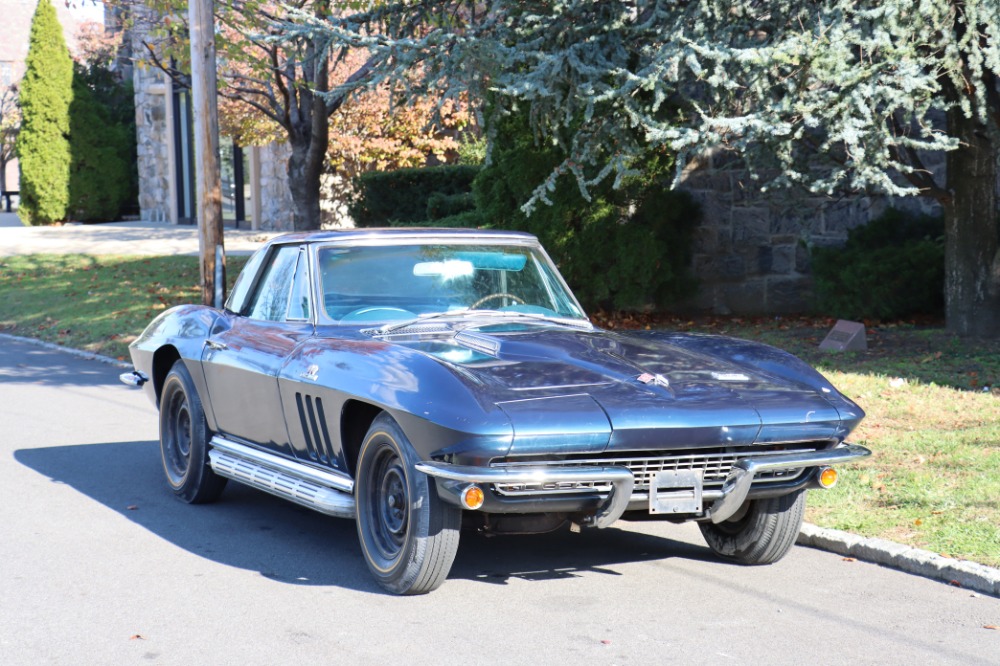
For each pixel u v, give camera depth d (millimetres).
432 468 4578
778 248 15242
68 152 33625
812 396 5090
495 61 9656
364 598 5062
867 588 5270
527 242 6578
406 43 9602
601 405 4641
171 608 4930
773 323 14562
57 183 33406
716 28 9547
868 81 8383
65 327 16859
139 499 7129
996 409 8695
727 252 15461
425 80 9898
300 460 5797
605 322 14852
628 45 10258
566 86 10133
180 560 5715
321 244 6168
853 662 4285
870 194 12492
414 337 5613
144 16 21906
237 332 6469
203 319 6984
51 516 6645
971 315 11938
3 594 5137
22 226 34969
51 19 33312
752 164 9305
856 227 14328
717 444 4789
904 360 11180
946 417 8555
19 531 6285
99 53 37312
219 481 6941
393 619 4762
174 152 33312
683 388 4949
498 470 4496
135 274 20844
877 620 4793
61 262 22719
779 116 8680
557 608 4934
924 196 13047
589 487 4715
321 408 5340
